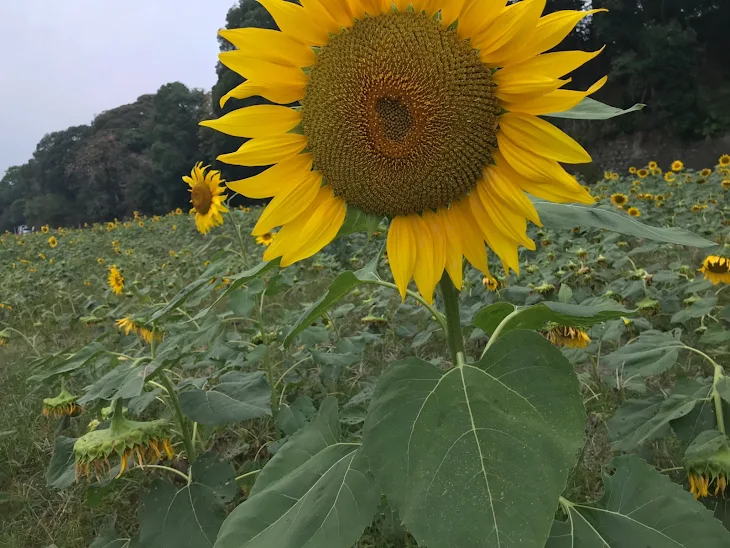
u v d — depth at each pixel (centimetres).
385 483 36
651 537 42
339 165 48
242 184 50
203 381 91
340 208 50
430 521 33
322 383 128
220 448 112
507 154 45
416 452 36
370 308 163
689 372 115
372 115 47
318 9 47
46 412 107
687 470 60
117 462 93
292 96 50
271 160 50
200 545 67
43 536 93
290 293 224
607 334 105
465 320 127
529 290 141
